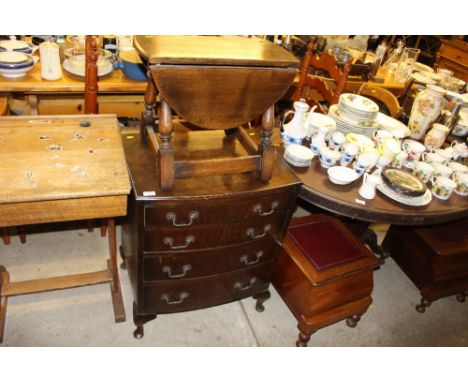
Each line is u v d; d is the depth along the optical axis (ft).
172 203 4.04
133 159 4.56
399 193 4.85
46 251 6.41
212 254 4.75
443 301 7.17
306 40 9.50
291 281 5.64
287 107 9.58
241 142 5.05
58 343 5.16
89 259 6.43
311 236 5.79
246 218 4.58
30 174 3.84
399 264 7.45
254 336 5.79
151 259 4.49
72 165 4.09
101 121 4.98
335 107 6.32
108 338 5.36
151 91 4.53
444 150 6.07
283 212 4.90
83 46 6.45
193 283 4.97
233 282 5.32
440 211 4.86
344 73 7.00
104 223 6.64
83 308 5.68
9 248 6.33
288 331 5.96
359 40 10.56
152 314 5.20
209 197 4.13
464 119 7.30
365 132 5.92
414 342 6.19
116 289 5.63
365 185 4.82
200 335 5.65
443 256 6.50
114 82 5.99
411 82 8.63
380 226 8.08
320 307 5.43
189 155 4.71
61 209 3.85
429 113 6.43
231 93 3.85
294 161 5.21
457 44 13.07
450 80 9.43
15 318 5.34
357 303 5.80
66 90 5.65
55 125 4.72
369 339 6.09
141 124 4.91
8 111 6.14
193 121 3.92
